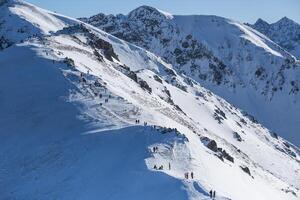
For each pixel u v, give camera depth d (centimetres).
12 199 4562
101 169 4731
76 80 7219
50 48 8738
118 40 19138
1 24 18925
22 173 5053
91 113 6281
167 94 13888
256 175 8656
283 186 9394
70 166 4959
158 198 4022
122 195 4169
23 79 7331
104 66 9756
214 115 14812
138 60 17900
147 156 4800
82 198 4297
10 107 6600
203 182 4300
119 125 5947
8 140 5797
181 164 4816
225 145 11044
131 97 8094
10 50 8675
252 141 14925
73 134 5716
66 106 6456
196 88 18075
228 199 4066
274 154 14800
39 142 5641
